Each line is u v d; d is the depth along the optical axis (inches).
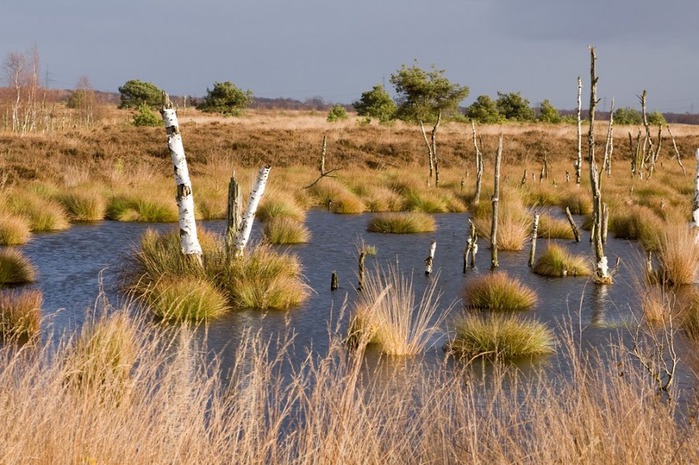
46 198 1456.7
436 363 539.5
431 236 1251.8
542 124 4653.1
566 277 912.3
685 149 3154.5
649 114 5083.7
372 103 5054.1
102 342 382.3
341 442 244.7
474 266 982.4
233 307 717.3
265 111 6673.2
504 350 562.9
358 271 929.5
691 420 275.3
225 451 257.1
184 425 259.1
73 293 771.4
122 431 249.1
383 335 575.2
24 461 231.1
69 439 242.2
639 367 503.2
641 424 255.1
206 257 809.5
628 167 2568.9
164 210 1405.0
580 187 1956.2
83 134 2674.7
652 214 1322.6
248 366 508.4
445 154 2674.7
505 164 2583.7
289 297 733.3
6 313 595.5
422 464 275.3
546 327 664.4
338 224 1392.7
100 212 1408.7
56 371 311.7
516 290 751.1
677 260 852.0
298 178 1935.3
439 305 752.3
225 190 1632.6
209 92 5693.9
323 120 4800.7
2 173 1712.6
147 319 650.2
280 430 368.2
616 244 1200.8
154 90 6225.4
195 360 521.3
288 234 1160.8
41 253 1024.9
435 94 3289.9
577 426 268.2
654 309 667.4
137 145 2445.9
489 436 285.7
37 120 3811.5
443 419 314.2
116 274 868.6
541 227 1294.3
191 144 2453.2
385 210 1631.4
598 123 4936.0
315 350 564.4
